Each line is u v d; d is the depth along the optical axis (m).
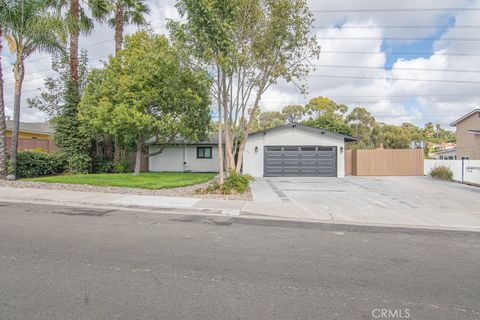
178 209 9.95
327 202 11.69
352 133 36.66
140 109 16.77
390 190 15.26
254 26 14.40
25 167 17.17
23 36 15.34
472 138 29.88
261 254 5.57
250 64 15.05
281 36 14.53
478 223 8.70
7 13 14.52
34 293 3.82
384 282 4.40
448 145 59.16
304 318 3.36
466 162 18.75
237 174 14.02
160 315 3.36
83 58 21.30
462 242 6.73
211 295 3.87
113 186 13.99
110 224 7.70
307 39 14.90
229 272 4.66
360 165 24.11
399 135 51.47
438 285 4.33
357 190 15.20
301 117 54.28
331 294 3.98
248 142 22.89
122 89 16.47
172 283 4.21
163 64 15.48
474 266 5.16
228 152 15.38
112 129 16.52
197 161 26.73
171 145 26.33
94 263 4.90
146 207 10.16
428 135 75.69
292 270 4.80
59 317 3.28
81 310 3.43
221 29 12.09
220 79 13.87
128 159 23.64
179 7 12.27
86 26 20.84
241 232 7.21
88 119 17.45
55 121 19.95
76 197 11.33
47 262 4.90
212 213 9.59
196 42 12.66
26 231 6.80
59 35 15.74
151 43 17.50
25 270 4.55
